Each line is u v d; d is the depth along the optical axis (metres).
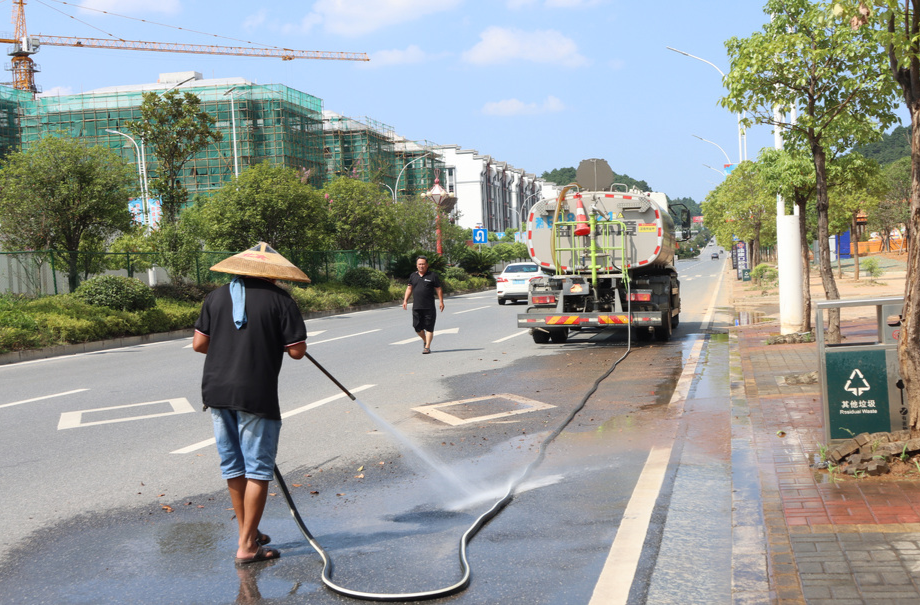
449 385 11.00
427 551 4.57
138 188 27.83
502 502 5.40
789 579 3.71
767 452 6.07
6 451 7.76
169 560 4.58
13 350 18.16
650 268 15.63
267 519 5.30
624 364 12.62
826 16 5.82
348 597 3.94
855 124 11.38
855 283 34.34
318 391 10.73
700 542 4.50
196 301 28.03
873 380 5.72
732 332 16.34
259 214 35.28
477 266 57.91
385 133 103.75
